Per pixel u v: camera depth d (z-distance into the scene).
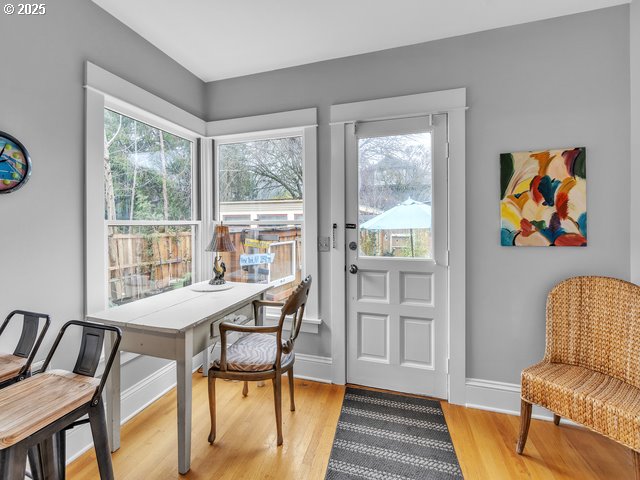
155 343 1.52
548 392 1.51
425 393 2.18
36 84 1.46
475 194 2.04
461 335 2.06
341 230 2.31
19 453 0.86
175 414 1.96
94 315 1.62
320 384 2.34
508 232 1.97
